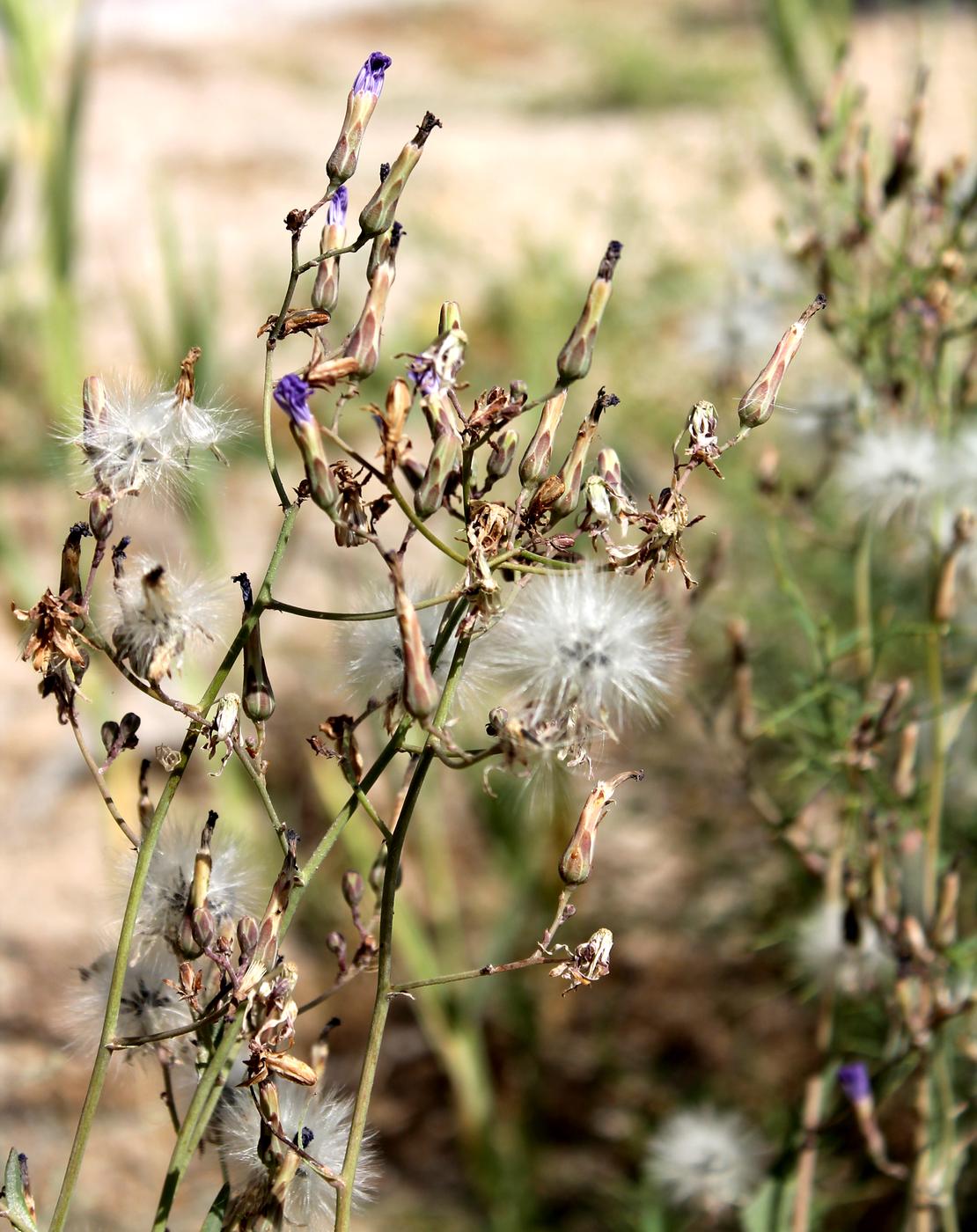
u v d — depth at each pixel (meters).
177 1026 0.58
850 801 0.78
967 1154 0.92
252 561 1.62
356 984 1.31
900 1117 1.02
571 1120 1.20
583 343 0.54
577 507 0.57
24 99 1.19
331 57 4.62
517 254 2.21
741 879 1.17
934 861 0.77
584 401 1.48
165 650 0.53
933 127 2.43
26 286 2.03
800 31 1.20
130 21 4.85
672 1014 1.22
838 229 0.90
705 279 1.63
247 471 1.79
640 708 0.55
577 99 3.93
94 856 1.43
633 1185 1.12
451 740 0.53
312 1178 0.56
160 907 0.56
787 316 1.07
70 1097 1.17
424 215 2.35
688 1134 0.92
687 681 0.79
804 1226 0.79
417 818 1.20
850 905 0.74
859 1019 0.99
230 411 0.55
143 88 3.96
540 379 1.41
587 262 2.32
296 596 1.60
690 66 3.91
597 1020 1.24
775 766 1.16
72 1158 0.54
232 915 0.57
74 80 1.19
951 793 0.91
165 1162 1.12
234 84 4.11
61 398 1.21
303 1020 1.28
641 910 1.22
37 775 1.51
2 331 1.95
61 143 1.20
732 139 1.82
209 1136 0.57
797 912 1.12
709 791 1.16
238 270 2.54
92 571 0.54
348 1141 0.56
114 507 0.55
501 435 0.55
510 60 4.59
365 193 2.94
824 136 0.87
